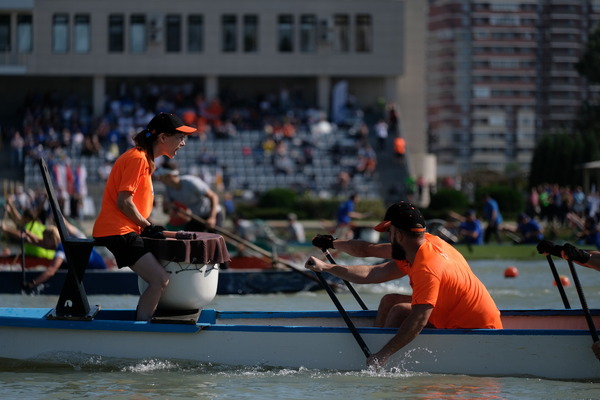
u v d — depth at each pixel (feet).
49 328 91.61
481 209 421.18
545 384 87.10
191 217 163.32
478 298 90.38
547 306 144.46
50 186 91.61
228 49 609.83
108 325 91.04
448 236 245.86
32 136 514.68
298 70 609.83
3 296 152.25
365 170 502.79
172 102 573.33
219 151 519.60
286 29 609.83
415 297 87.25
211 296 94.58
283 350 90.99
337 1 607.37
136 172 90.53
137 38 604.90
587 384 87.51
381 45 610.24
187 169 497.05
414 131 654.12
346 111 563.89
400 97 653.30
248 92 630.74
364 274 92.22
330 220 431.84
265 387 85.15
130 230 91.50
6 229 168.45
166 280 91.40
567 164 510.99
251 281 161.38
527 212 424.87
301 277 163.84
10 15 593.42
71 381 86.94
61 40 599.98
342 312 91.15
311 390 83.97
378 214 428.15
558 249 91.66
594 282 181.98
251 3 606.55
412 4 651.66
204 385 85.66
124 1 600.80
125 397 81.51
